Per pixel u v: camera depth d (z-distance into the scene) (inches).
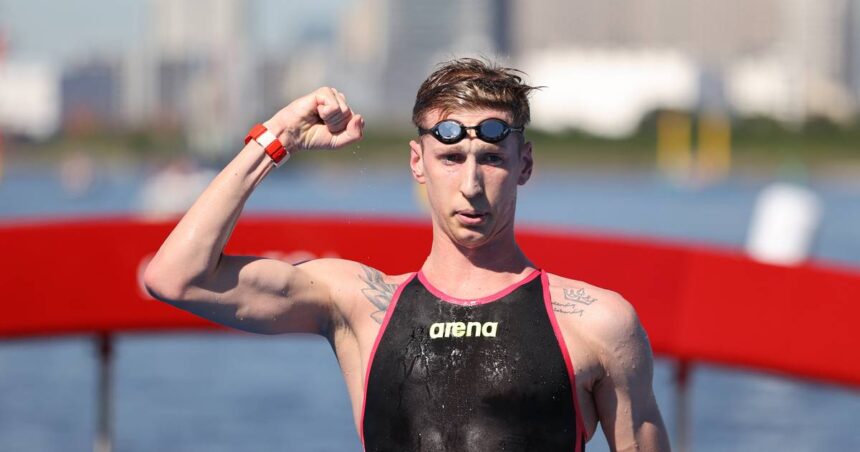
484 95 181.9
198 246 182.5
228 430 719.7
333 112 187.6
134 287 271.3
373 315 189.3
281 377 933.2
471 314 183.8
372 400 184.1
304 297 191.8
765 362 267.0
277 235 276.5
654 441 186.4
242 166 185.8
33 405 799.1
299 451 660.7
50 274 268.2
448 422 178.7
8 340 269.7
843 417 782.5
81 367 964.6
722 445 698.8
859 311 259.6
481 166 182.5
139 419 754.2
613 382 183.6
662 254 273.9
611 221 3356.3
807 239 682.2
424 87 188.4
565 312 183.9
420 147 191.9
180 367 986.7
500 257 188.2
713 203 4722.0
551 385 178.7
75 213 3710.6
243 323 188.9
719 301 270.2
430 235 277.1
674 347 273.6
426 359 181.9
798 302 264.4
